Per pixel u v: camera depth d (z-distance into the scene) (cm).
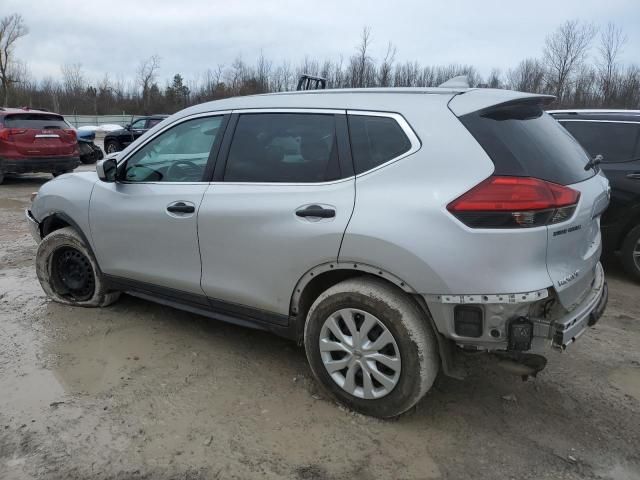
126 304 466
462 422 303
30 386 332
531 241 253
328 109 312
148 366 360
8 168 1184
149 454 271
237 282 337
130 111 5403
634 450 280
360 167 291
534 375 279
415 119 282
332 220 289
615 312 473
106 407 310
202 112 366
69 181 441
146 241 380
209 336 408
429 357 277
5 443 277
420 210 265
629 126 548
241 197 328
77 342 394
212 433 288
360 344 293
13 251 650
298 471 262
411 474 261
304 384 340
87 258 441
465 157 263
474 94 288
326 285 319
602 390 339
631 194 534
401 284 273
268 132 331
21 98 5522
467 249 255
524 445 283
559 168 282
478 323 260
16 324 424
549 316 271
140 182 389
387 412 293
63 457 268
